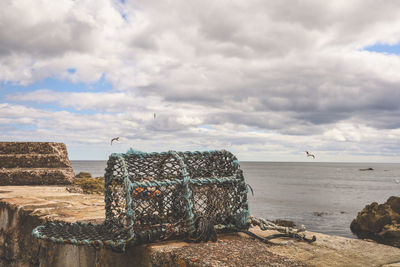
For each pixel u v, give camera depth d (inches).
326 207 1561.3
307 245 140.4
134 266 140.1
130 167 151.4
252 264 112.9
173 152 155.6
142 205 146.7
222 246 135.3
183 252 125.3
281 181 3823.8
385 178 4859.7
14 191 447.5
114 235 134.8
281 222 1112.8
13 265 258.1
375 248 136.3
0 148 705.0
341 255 126.4
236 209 159.0
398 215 864.9
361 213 943.0
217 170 163.8
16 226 261.6
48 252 203.9
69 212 243.9
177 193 152.3
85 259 170.9
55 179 644.7
